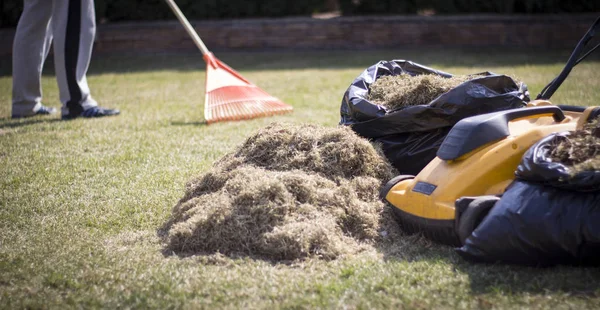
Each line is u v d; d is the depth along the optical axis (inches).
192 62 319.6
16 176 166.4
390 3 349.4
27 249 135.6
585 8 346.6
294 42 343.9
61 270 123.1
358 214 137.4
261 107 208.7
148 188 159.8
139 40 342.6
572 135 122.3
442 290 107.6
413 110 150.2
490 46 333.1
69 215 150.4
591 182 108.0
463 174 128.3
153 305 106.7
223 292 110.9
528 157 118.3
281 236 125.3
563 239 109.2
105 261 127.2
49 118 215.9
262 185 135.0
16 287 116.2
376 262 121.6
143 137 191.6
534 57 300.4
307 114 210.1
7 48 330.6
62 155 179.0
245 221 130.0
